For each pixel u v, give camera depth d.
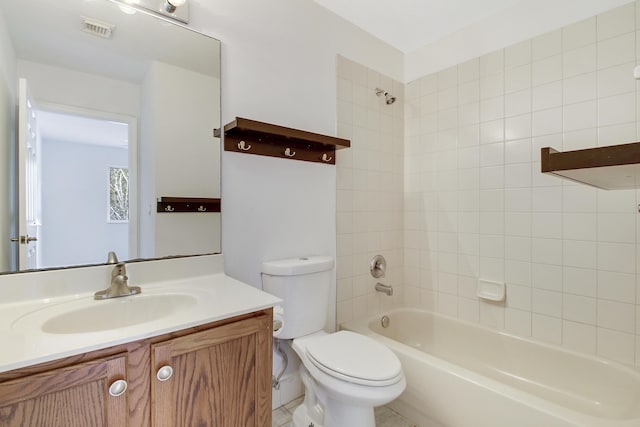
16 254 1.05
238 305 1.02
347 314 2.07
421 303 2.36
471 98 2.08
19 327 0.84
